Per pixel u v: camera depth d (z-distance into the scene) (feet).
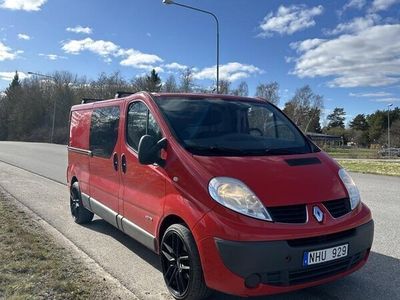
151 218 15.33
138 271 16.80
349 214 13.26
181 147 14.32
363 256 13.67
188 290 13.03
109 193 19.42
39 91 282.77
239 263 11.61
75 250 18.98
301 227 12.01
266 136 16.22
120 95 20.44
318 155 15.40
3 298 13.15
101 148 20.62
